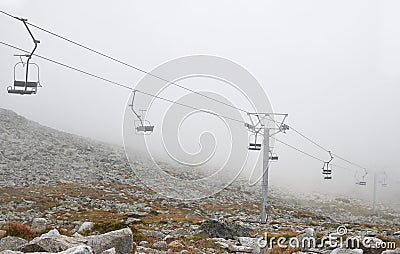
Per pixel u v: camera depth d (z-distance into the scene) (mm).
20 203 70125
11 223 24719
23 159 125688
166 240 31000
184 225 49688
